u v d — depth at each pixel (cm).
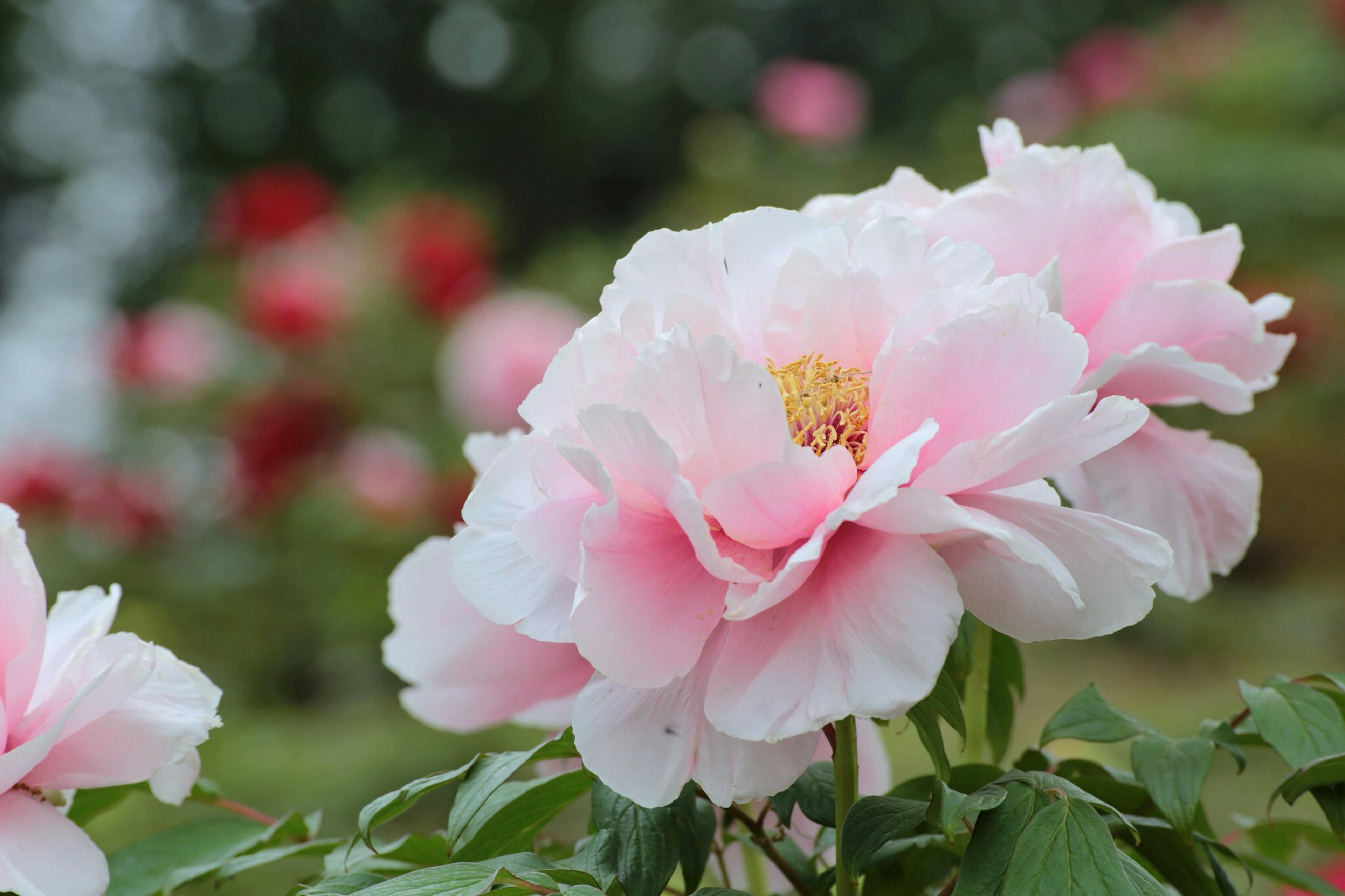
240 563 361
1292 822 109
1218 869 100
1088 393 90
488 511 95
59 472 356
